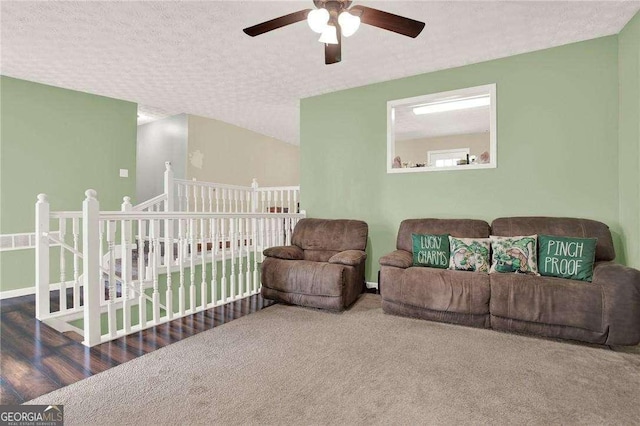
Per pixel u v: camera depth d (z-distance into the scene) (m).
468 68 3.62
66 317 3.09
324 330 2.68
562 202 3.21
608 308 2.23
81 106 4.44
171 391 1.77
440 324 2.81
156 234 3.07
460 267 3.04
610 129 3.02
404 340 2.47
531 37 3.05
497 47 3.24
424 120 5.82
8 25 2.78
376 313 3.12
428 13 2.66
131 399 1.70
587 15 2.69
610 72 3.02
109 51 3.27
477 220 3.38
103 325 3.54
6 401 1.69
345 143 4.42
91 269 2.35
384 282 3.05
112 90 4.39
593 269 2.49
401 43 3.15
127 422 1.52
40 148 4.08
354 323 2.85
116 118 4.78
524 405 1.65
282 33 2.95
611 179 3.02
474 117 5.62
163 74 3.86
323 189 4.59
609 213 3.03
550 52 3.25
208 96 4.69
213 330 2.67
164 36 3.00
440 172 3.80
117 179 4.78
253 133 7.27
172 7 2.56
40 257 2.99
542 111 3.29
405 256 3.23
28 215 3.97
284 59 3.49
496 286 2.60
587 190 3.11
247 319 2.95
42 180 4.09
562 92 3.20
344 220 4.00
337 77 3.99
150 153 6.56
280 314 3.09
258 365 2.07
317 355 2.22
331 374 1.96
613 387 1.82
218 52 3.32
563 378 1.92
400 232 3.64
